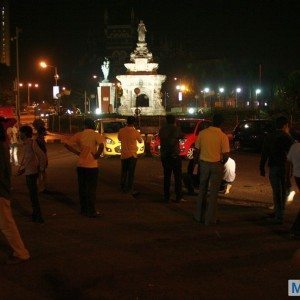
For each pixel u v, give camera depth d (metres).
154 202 13.33
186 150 23.94
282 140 10.55
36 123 13.51
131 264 7.73
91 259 8.00
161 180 17.80
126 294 6.46
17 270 7.47
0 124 7.81
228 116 54.88
